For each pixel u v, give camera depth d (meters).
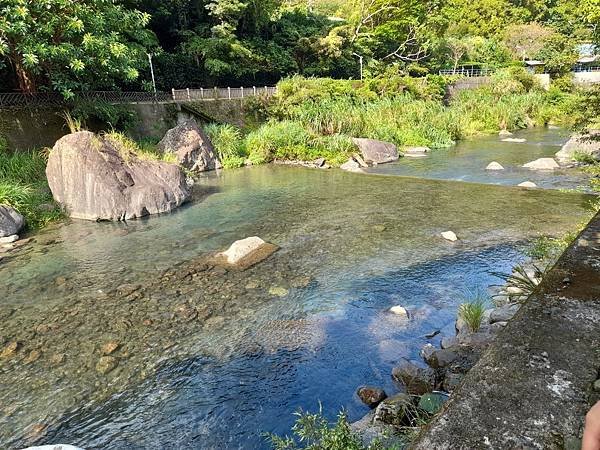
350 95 25.64
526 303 2.67
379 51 39.91
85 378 5.04
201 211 12.02
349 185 14.95
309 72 33.41
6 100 13.69
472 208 11.59
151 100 19.62
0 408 4.59
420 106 25.61
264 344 5.63
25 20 11.84
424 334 5.74
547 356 2.12
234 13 27.72
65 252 9.08
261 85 31.69
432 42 40.66
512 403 1.82
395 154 20.14
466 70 41.72
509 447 1.59
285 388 4.79
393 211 11.57
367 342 5.60
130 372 5.13
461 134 25.55
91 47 12.91
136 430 4.27
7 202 10.55
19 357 5.44
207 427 4.28
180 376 5.05
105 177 11.30
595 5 21.20
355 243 9.23
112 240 9.77
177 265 8.27
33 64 12.12
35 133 14.25
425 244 9.05
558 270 3.10
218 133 19.84
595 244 3.53
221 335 5.86
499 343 2.26
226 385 4.88
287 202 12.84
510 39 44.56
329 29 36.19
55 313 6.54
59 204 11.75
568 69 38.59
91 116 16.27
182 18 27.00
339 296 6.90
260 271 7.92
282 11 35.41
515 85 33.84
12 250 9.21
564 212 10.93
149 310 6.57
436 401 4.00
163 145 17.59
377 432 3.68
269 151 20.17
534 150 20.53
